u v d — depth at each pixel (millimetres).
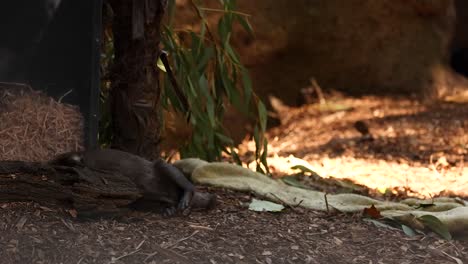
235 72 10078
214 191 8359
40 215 6754
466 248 7277
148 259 6383
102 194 6867
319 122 16719
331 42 17703
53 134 7668
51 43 7793
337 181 10266
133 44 8227
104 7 8195
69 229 6641
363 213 7809
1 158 7336
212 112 9656
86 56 7816
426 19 18391
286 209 7945
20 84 7766
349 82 17844
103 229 6773
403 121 16000
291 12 17453
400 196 9875
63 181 6836
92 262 6246
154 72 8398
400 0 17906
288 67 17656
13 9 7719
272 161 12789
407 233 7434
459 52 22781
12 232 6449
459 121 15828
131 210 7152
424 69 18109
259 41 17125
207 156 10227
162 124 9648
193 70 9672
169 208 7320
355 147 14539
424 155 13625
